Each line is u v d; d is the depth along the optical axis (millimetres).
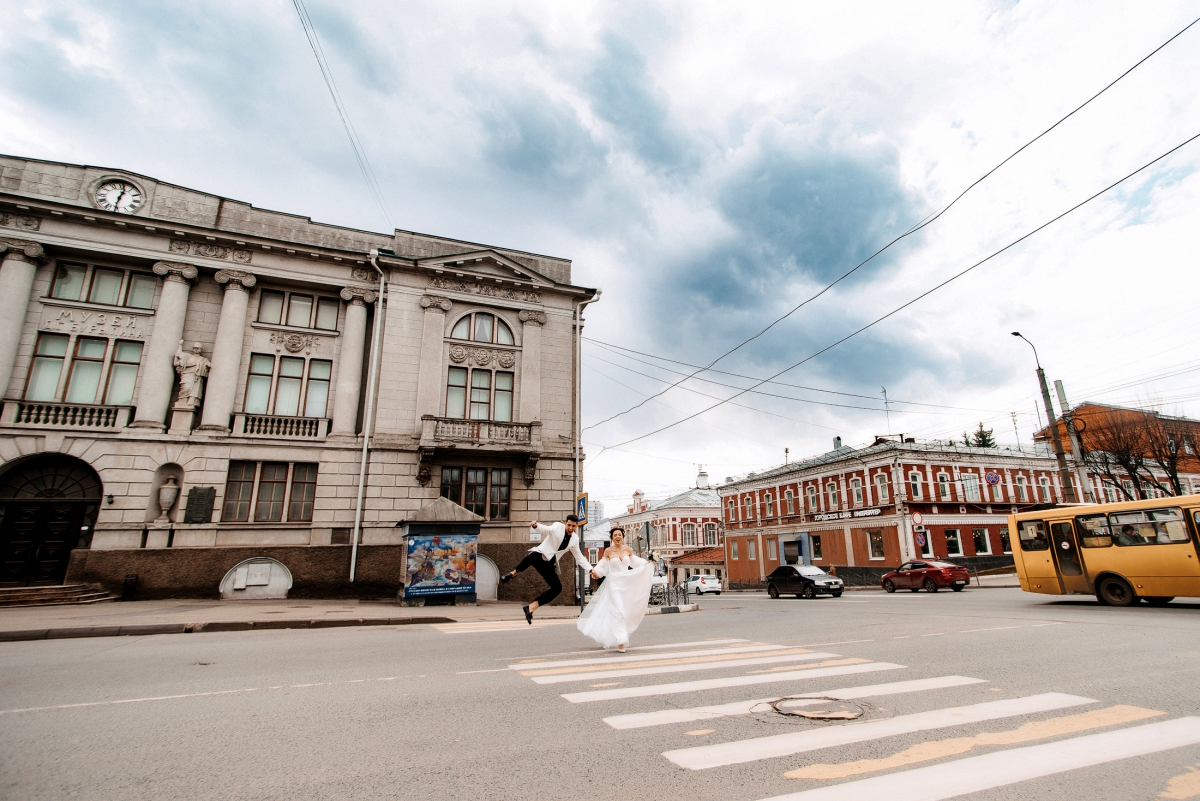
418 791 3320
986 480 33438
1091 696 5328
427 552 16547
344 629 11617
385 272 21188
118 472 17312
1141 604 14758
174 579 17203
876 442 36625
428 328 21234
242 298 19531
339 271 20828
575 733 4340
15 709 5023
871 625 11156
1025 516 17109
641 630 10922
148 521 17344
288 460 19062
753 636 9586
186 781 3461
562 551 8688
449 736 4281
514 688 5734
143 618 12406
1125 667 6605
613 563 8125
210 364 18984
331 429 19922
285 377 19984
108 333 18234
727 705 5078
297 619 12297
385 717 4770
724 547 50688
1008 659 7129
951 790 3305
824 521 38812
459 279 22078
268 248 19859
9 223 17484
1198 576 13430
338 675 6387
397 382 20531
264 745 4098
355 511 19281
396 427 20188
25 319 17484
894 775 3521
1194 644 8156
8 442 16594
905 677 6133
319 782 3451
